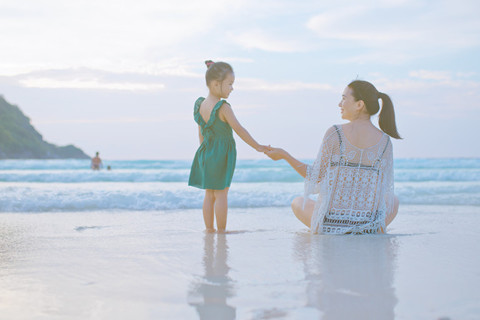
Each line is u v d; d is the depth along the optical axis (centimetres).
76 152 12506
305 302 153
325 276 189
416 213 514
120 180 1402
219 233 329
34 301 157
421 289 168
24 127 11650
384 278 185
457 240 285
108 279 187
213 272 197
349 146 309
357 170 310
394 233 331
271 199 633
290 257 229
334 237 299
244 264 214
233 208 576
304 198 317
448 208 581
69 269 206
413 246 262
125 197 587
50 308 150
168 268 206
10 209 527
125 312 145
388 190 321
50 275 195
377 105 311
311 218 324
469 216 479
